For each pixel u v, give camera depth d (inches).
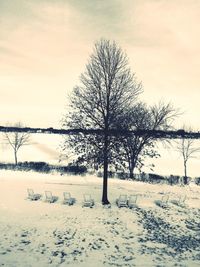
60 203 817.5
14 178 1231.5
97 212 751.1
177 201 949.8
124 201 836.6
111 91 859.4
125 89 866.1
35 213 704.4
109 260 472.4
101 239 567.5
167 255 512.4
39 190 989.2
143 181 1422.2
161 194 1106.7
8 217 657.0
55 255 475.8
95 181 1269.7
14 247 491.8
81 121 859.4
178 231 661.9
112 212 761.6
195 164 2021.4
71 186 1094.4
